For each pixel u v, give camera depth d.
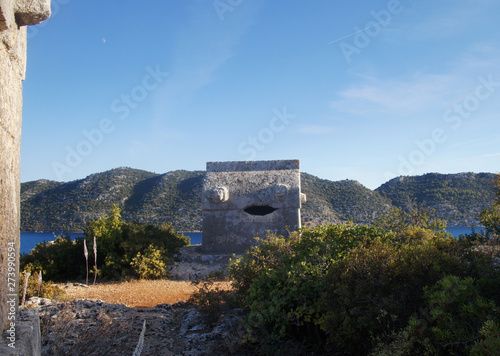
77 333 5.66
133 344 5.62
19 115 3.68
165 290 11.01
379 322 4.36
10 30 3.24
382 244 5.49
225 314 6.78
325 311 5.23
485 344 2.96
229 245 15.82
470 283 3.80
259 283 6.10
